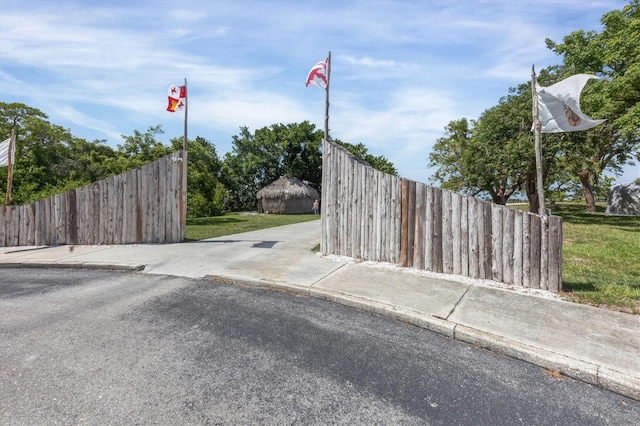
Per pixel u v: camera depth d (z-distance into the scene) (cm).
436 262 574
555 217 474
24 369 288
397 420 229
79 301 465
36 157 1978
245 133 3466
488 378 285
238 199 3403
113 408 236
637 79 1255
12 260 719
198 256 730
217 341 341
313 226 1420
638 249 823
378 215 645
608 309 415
